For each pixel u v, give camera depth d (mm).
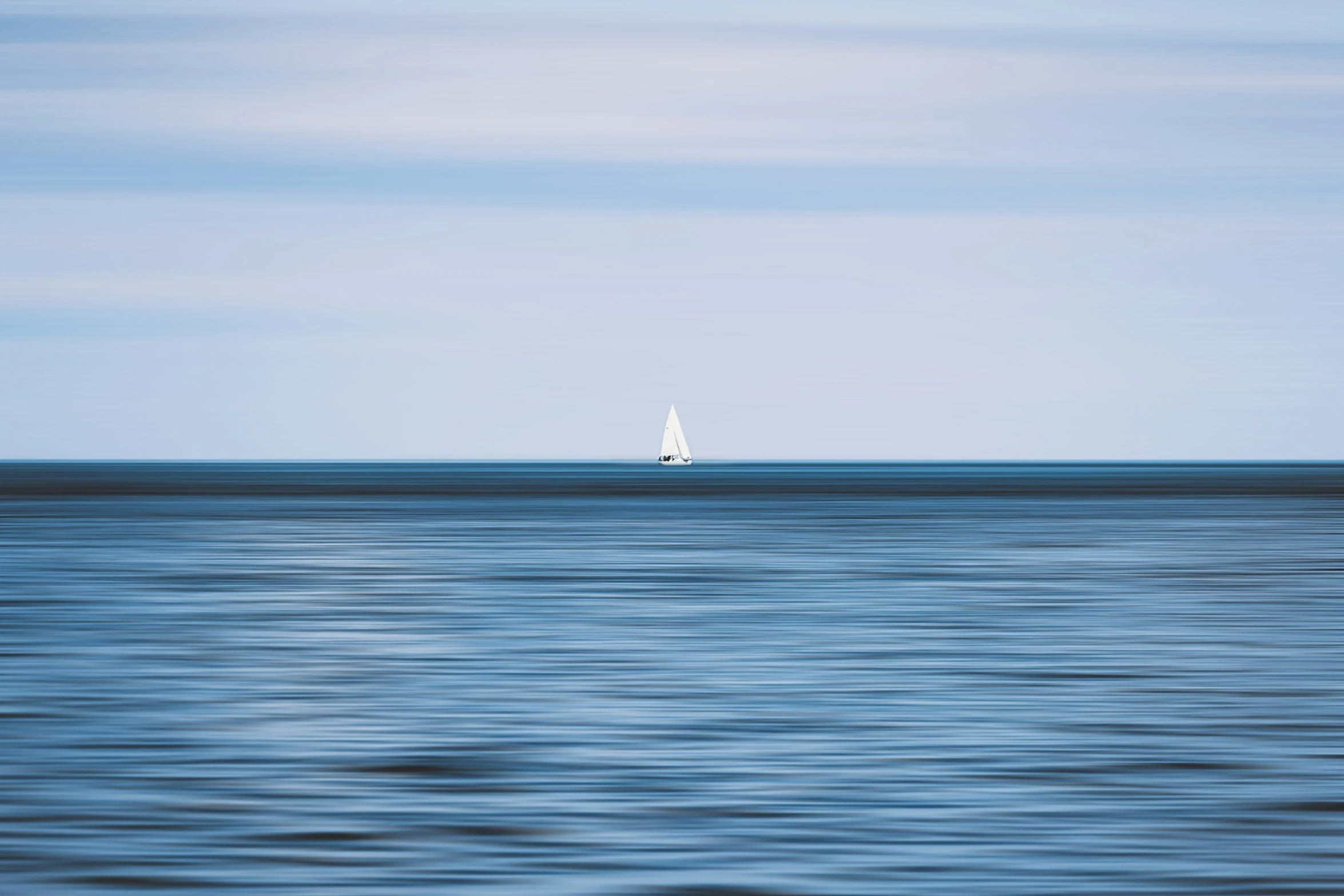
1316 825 57656
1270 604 146125
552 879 50625
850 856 53531
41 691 91062
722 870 51750
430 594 157500
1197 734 76812
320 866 52125
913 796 62594
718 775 66562
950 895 49094
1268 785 64562
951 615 136000
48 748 72625
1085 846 54812
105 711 83750
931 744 73875
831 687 92875
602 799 61906
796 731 77438
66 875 50938
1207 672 99875
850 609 141875
